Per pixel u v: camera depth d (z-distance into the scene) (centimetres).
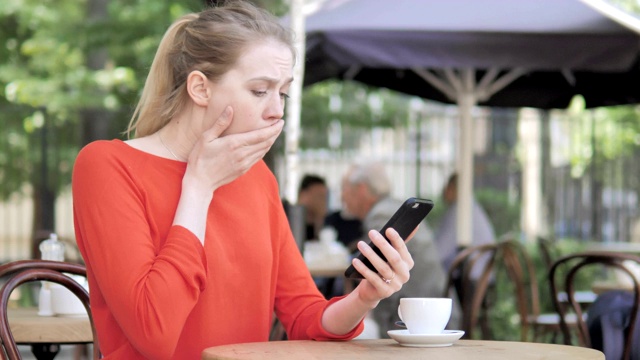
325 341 262
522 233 1305
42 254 387
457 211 804
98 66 1380
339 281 713
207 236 251
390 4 646
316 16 639
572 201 1288
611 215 1281
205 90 253
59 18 1390
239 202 262
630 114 1393
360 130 1437
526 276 954
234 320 254
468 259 710
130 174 248
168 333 231
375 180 756
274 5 1008
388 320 668
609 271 1034
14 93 1285
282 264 282
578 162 1288
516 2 646
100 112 1244
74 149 1250
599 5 628
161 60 262
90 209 242
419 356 220
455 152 1290
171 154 258
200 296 248
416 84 870
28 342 318
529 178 1330
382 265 244
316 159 1398
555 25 626
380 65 623
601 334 457
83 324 320
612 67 623
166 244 238
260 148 248
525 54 620
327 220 855
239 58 250
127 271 234
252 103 251
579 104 1366
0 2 1376
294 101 558
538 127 1332
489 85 828
